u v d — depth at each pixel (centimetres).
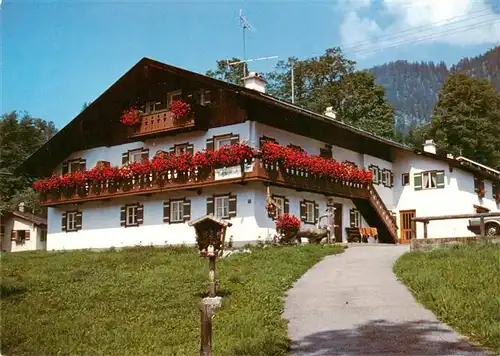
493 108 5134
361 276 1788
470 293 1385
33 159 3766
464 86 5134
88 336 1298
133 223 3259
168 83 3195
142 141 3288
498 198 4356
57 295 1722
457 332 1155
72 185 3425
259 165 2741
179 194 3083
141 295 1662
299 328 1249
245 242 2803
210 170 2873
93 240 3416
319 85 6188
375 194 3597
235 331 1222
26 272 2166
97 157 3481
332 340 1148
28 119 5909
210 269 1520
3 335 1320
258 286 1620
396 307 1370
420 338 1126
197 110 2970
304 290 1614
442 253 1964
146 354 1143
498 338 1085
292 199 3045
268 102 2731
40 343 1270
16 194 5553
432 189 3847
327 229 2989
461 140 5122
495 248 1956
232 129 2925
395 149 4016
